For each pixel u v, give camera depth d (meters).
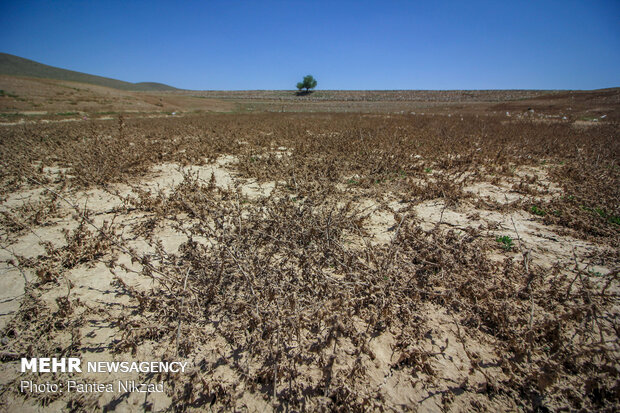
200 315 2.96
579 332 2.61
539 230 4.63
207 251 3.83
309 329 2.82
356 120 22.58
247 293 3.09
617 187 6.02
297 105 58.25
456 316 2.99
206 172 8.02
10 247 4.21
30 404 2.26
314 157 8.51
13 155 8.69
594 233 4.50
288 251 3.68
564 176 7.20
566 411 2.15
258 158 8.94
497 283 3.30
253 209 4.64
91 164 7.34
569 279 3.46
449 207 5.48
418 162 8.62
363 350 2.60
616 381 2.19
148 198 5.47
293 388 2.33
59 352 2.65
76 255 3.86
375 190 6.19
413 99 64.12
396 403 2.24
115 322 2.95
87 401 2.27
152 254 4.02
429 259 3.72
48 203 5.45
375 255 3.71
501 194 6.23
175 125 18.64
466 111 39.09
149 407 2.26
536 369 2.42
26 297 3.17
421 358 2.49
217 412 2.22
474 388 2.33
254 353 2.60
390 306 2.94
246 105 58.62
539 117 26.22
